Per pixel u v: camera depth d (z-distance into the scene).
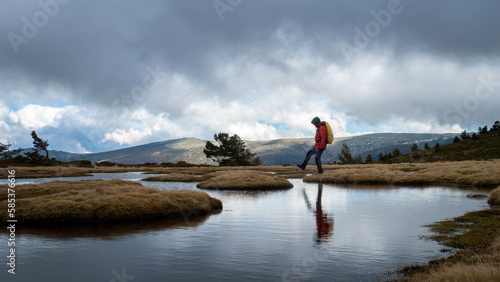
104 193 16.58
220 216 15.16
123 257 8.53
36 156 99.38
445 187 29.11
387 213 15.56
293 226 12.64
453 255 8.41
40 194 17.69
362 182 35.31
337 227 12.38
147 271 7.43
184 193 17.75
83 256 8.68
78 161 110.06
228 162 123.94
